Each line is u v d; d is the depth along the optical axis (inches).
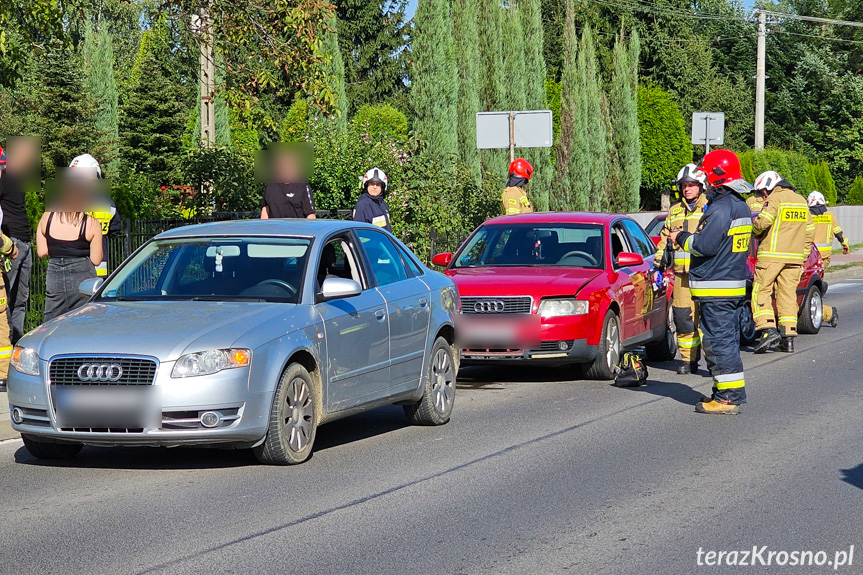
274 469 340.2
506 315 508.7
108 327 331.0
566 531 271.6
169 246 382.9
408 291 406.3
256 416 324.8
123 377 316.8
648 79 2792.8
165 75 1808.6
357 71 2456.9
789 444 375.9
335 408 361.4
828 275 1239.5
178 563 245.6
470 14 1430.9
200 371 315.9
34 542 262.5
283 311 343.6
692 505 295.9
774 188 625.9
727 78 3002.0
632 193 1881.2
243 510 291.7
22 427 328.8
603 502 299.3
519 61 1566.2
